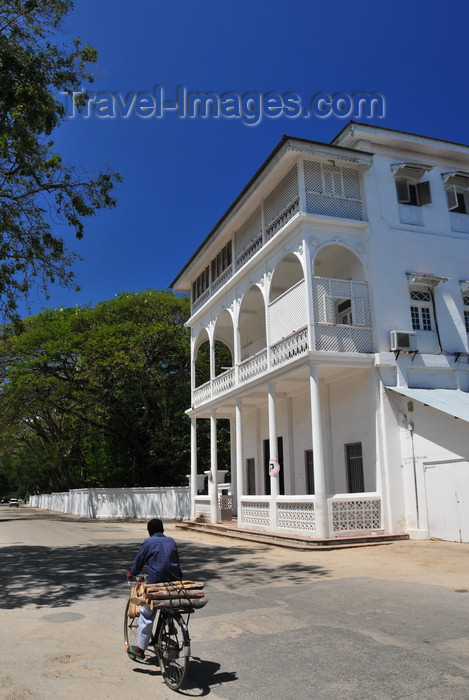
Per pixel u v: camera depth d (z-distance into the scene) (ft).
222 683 16.99
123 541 61.62
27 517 130.93
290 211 59.72
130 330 110.63
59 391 112.88
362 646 20.03
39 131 41.32
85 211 48.49
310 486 69.46
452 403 51.24
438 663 18.10
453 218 63.62
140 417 126.21
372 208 59.31
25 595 31.40
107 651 20.63
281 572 37.11
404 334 55.57
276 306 61.57
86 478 155.02
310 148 57.06
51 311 119.44
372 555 43.19
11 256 48.34
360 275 59.52
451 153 64.59
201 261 86.12
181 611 17.26
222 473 84.28
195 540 61.98
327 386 64.64
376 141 61.41
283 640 21.16
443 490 49.88
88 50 44.55
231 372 74.02
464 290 61.77
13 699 15.94
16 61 38.88
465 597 27.14
